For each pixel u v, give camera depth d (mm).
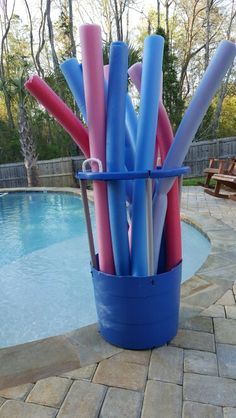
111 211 1731
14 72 15781
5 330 2760
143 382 1598
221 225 4570
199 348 1849
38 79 1578
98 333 2043
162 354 1809
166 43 11773
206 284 2688
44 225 6562
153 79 1608
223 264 3125
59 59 15562
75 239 5398
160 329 1847
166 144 1800
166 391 1535
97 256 2012
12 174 13016
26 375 1671
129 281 1748
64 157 13164
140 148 1665
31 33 16391
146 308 1786
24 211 8086
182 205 6141
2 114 16234
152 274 1791
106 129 1622
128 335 1834
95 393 1539
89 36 1481
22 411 1453
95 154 1666
